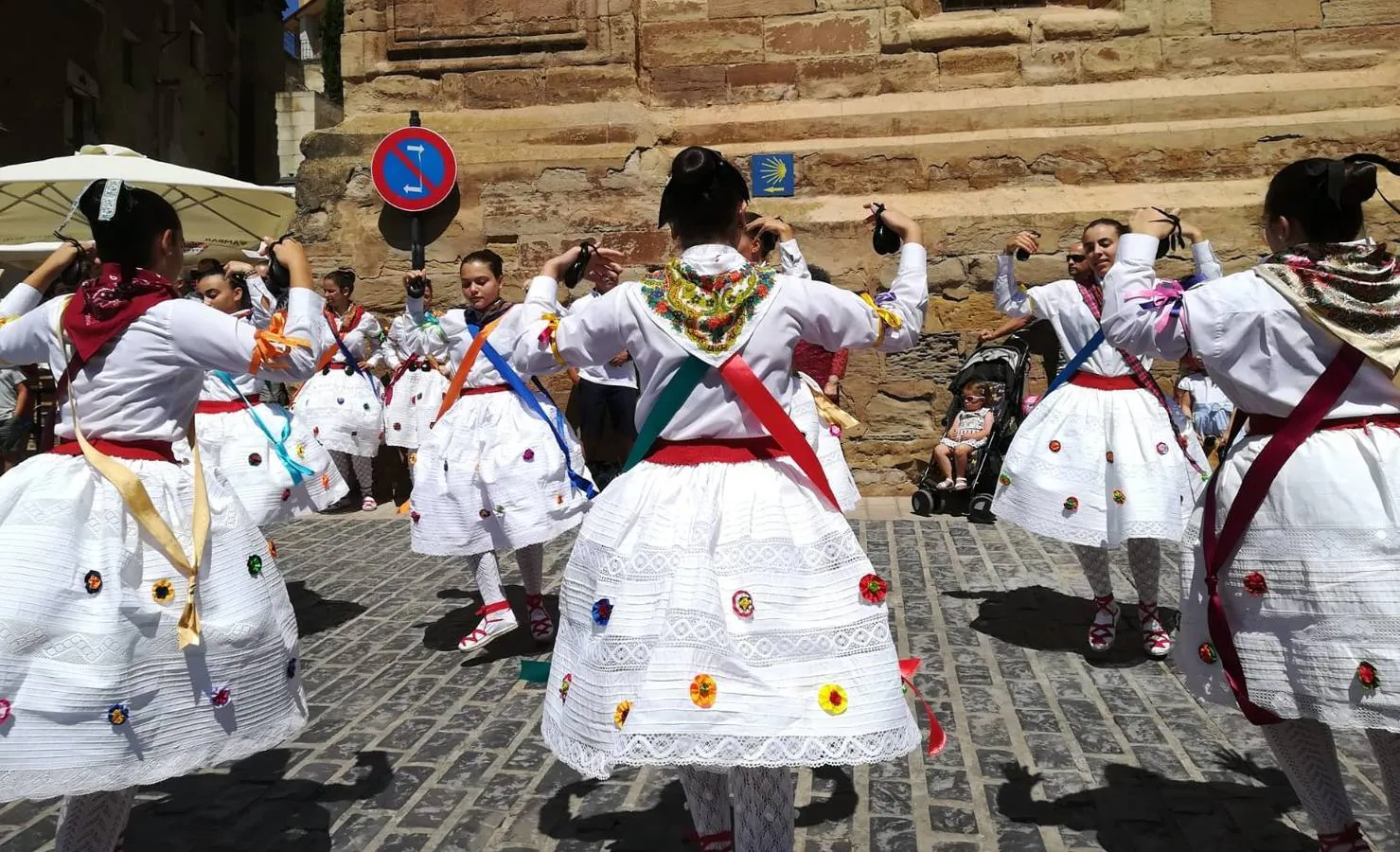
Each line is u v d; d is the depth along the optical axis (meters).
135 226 2.60
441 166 8.97
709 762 2.03
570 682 2.25
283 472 5.29
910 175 8.78
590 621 2.24
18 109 17.62
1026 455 4.77
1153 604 4.58
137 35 21.47
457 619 5.55
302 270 2.73
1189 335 2.40
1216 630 2.40
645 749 2.03
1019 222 8.48
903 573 6.21
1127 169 8.59
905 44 9.03
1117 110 8.70
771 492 2.24
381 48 9.53
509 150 9.20
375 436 8.88
